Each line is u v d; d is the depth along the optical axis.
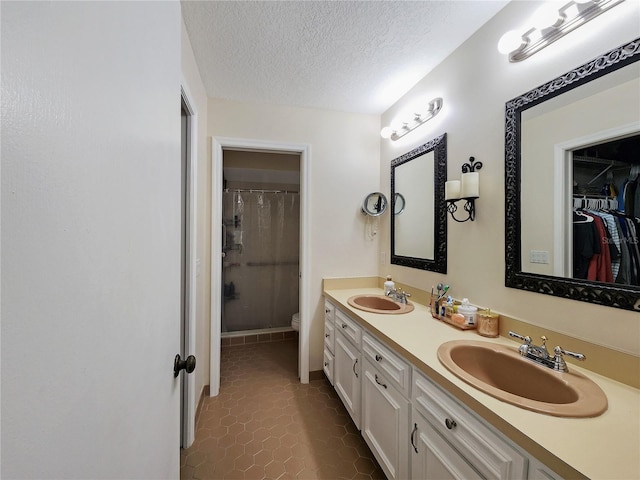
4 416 0.25
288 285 3.48
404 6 1.24
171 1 0.73
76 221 0.35
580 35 0.95
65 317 0.33
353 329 1.64
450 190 1.42
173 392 0.76
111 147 0.43
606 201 0.88
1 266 0.25
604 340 0.89
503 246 1.24
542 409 0.70
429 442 0.95
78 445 0.35
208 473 1.37
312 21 1.33
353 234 2.36
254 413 1.85
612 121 0.86
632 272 0.82
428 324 1.40
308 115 2.25
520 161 1.15
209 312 2.05
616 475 0.52
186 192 1.59
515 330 1.16
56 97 0.31
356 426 1.60
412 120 1.89
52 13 0.31
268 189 3.49
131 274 0.50
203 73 1.77
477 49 1.38
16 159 0.26
